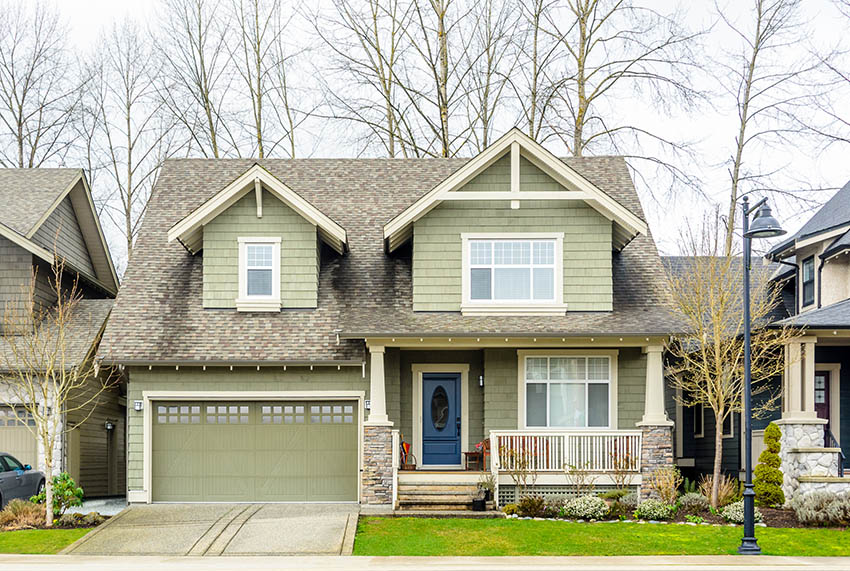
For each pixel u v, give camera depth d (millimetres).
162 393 22125
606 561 15406
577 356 22719
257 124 36312
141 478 21922
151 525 18656
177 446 22312
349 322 22109
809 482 19688
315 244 23484
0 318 24500
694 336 21031
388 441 21250
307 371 22359
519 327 21719
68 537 17812
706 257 22203
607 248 23062
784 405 21016
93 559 15797
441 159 28219
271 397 22281
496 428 22516
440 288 23062
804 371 20750
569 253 23078
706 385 22328
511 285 23047
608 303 22969
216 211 23438
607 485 21266
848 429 23500
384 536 17656
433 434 23312
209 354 21922
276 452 22359
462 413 23250
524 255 23109
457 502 20547
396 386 22781
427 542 17078
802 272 27781
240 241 23438
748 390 16672
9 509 19672
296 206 23047
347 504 21828
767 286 25500
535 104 34562
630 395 22562
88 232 29547
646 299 23438
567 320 22312
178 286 23859
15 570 14500
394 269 24516
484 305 22750
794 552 16297
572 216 23156
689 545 16844
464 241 23109
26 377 22891
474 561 15438
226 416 22469
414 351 23406
